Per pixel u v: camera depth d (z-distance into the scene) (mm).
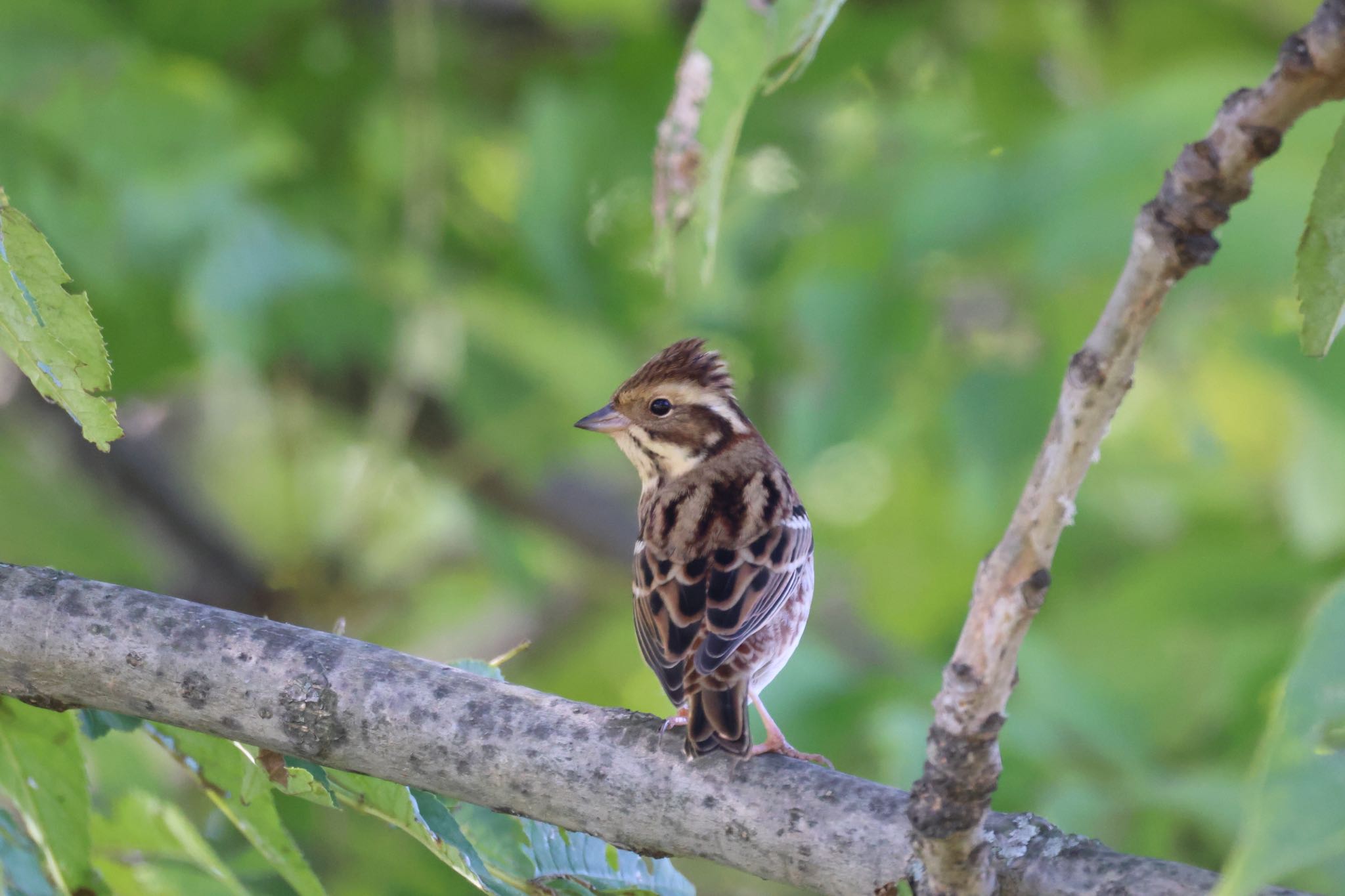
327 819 9266
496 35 13500
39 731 5762
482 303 11812
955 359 10969
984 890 4730
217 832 9000
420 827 5500
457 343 11859
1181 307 11281
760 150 13570
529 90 13055
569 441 12547
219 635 5590
